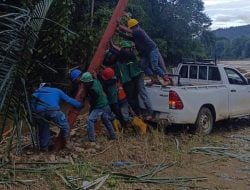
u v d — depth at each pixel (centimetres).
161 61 1038
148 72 1027
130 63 998
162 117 1002
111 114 911
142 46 1016
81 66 1334
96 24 1554
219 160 843
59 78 1136
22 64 623
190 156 858
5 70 611
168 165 778
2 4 643
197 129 1042
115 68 1002
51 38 729
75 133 966
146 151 831
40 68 754
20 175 665
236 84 1172
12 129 705
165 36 2873
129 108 1013
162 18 2870
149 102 1015
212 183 707
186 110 1002
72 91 908
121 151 818
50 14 683
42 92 804
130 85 1003
